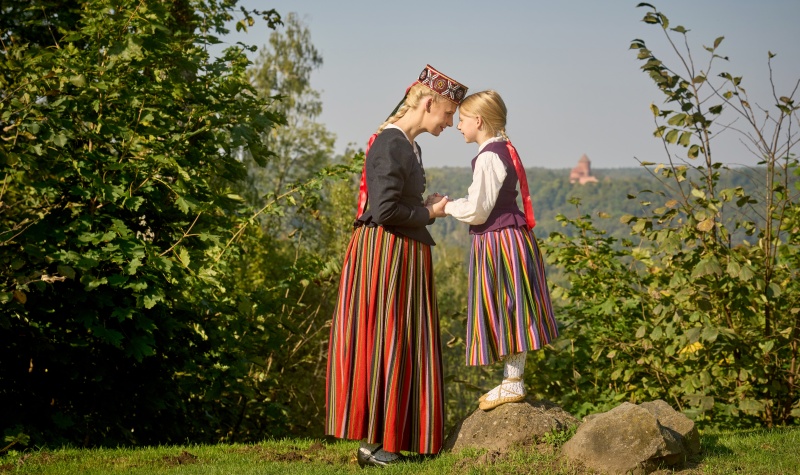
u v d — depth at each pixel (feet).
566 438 12.37
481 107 12.69
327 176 24.99
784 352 21.43
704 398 19.54
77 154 21.38
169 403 23.68
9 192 24.11
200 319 23.80
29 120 19.77
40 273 18.25
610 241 24.70
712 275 19.83
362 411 12.64
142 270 20.07
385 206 12.21
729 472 11.55
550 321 12.91
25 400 20.88
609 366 25.13
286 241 63.46
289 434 34.12
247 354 26.14
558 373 24.82
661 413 12.87
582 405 23.88
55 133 19.99
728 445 13.70
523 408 12.82
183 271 21.43
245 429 31.65
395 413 12.55
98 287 20.13
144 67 22.97
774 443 13.97
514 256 12.70
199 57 25.20
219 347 24.77
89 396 21.98
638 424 11.67
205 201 23.98
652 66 19.83
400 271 12.67
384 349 12.62
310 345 48.39
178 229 24.20
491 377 24.35
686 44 19.84
